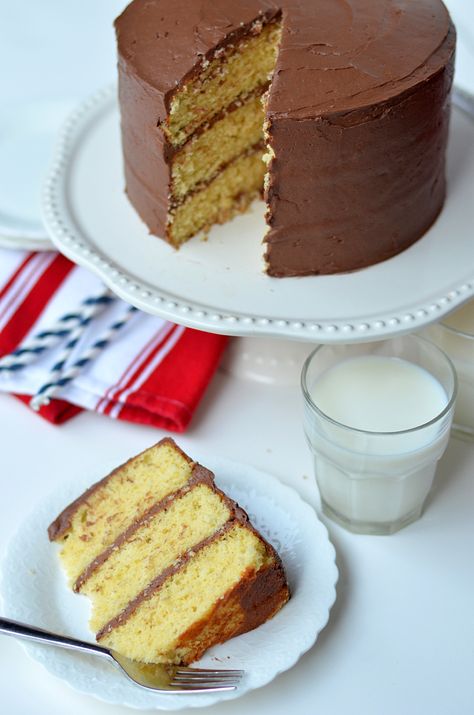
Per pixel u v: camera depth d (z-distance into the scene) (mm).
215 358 861
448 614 721
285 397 861
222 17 816
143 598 699
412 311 750
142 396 831
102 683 664
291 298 778
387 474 723
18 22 1229
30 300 914
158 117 782
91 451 824
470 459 816
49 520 754
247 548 691
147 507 753
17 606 706
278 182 755
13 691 687
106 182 892
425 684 687
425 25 795
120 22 823
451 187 864
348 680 688
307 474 805
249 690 665
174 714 670
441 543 761
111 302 906
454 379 728
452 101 938
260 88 850
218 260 819
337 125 733
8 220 957
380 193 769
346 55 768
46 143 1053
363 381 760
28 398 852
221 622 683
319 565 721
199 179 837
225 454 818
